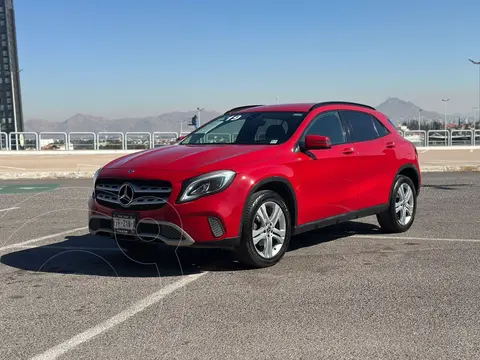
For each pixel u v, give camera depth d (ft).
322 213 19.99
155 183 16.71
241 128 21.01
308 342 11.87
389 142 23.72
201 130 22.50
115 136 111.55
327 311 13.87
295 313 13.74
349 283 16.34
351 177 21.17
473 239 22.81
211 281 16.63
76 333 12.55
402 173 25.00
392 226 24.03
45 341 12.11
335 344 11.76
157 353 11.39
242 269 18.01
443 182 47.70
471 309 13.97
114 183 17.56
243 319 13.33
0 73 339.16
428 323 12.99
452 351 11.35
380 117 24.34
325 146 18.65
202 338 12.16
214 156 17.61
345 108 22.48
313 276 17.13
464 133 117.60
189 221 16.24
